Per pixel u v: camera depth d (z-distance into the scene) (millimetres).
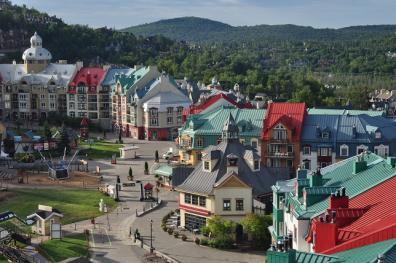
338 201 71438
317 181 86000
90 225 133375
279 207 94062
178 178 135500
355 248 58156
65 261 109125
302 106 169875
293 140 163000
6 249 109125
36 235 125312
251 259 110750
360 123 164625
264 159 165750
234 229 119125
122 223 134875
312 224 71250
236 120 174750
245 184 124062
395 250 51594
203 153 136375
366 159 93312
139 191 165750
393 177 76188
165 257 111938
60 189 168500
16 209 146500
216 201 124250
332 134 163000
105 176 187500
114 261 110688
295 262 52438
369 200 72312
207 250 116125
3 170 191125
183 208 130750
